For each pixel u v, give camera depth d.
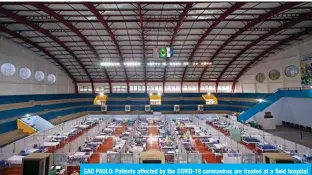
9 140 20.78
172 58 29.72
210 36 23.09
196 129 22.61
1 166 11.81
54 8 17.09
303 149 13.09
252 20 19.05
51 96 29.89
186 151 14.36
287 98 26.56
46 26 20.42
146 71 34.22
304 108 24.20
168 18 19.12
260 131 18.66
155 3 16.41
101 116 29.88
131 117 29.88
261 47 26.55
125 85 38.03
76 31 20.19
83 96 37.47
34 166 6.47
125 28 21.12
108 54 28.31
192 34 22.58
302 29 21.38
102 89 38.09
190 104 37.69
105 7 17.17
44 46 25.25
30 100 25.33
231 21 19.64
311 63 23.14
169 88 38.09
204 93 37.88
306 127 23.88
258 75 32.25
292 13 18.19
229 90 38.16
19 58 23.81
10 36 21.83
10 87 22.44
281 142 15.52
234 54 28.69
